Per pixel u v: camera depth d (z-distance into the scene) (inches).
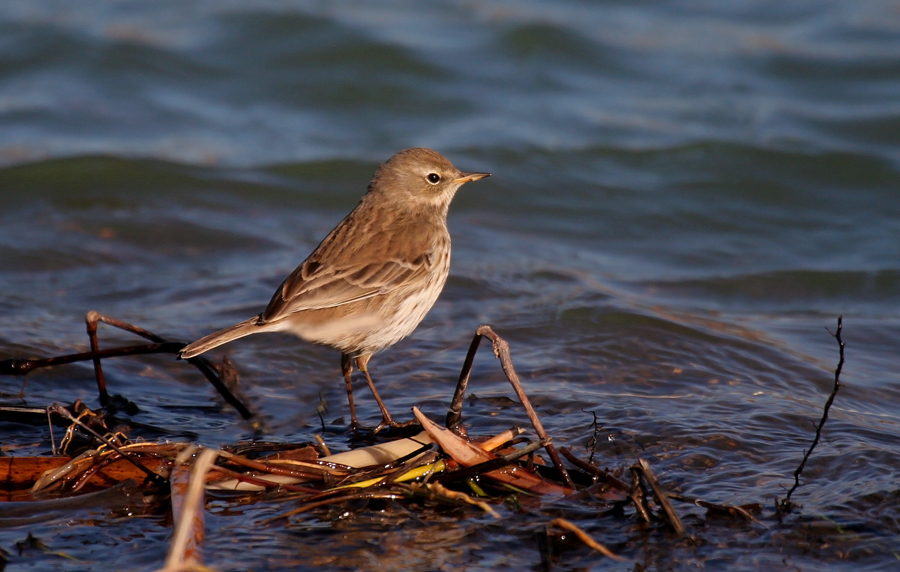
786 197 708.0
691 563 278.8
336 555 282.0
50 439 355.3
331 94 852.6
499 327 487.2
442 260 429.4
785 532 294.2
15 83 842.8
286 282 395.2
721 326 494.6
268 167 725.9
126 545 286.2
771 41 974.4
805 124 813.9
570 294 534.3
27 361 377.4
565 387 414.6
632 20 1024.2
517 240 643.5
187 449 296.0
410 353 458.3
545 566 278.2
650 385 420.2
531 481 324.2
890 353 471.5
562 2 1063.0
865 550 283.9
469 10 1010.1
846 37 983.6
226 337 369.1
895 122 807.7
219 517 302.0
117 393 409.1
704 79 898.1
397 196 444.1
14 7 971.3
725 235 661.9
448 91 864.3
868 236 652.7
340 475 320.5
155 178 697.6
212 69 877.2
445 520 302.5
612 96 872.3
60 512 305.7
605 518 303.0
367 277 399.2
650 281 580.4
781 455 345.7
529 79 892.6
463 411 388.2
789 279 582.2
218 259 597.6
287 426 376.8
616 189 714.8
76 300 524.1
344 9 975.0
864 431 366.0
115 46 882.8
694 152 756.6
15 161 706.8
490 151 751.1
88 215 640.4
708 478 329.4
